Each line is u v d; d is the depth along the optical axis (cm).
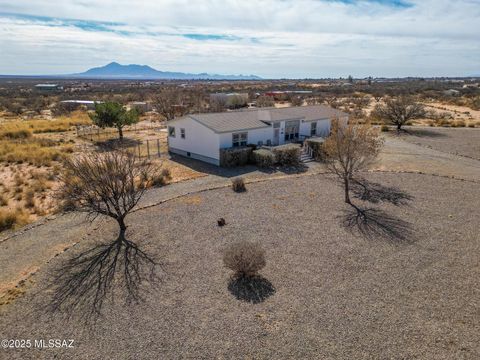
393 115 4094
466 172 2255
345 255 1199
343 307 929
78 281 1048
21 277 1065
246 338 819
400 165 2428
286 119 2836
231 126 2509
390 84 16188
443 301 957
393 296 977
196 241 1301
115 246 1263
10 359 762
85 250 1236
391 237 1333
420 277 1070
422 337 824
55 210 1592
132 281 1049
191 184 1980
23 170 2244
